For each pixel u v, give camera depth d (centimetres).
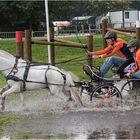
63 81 1393
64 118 1250
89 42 1812
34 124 1177
